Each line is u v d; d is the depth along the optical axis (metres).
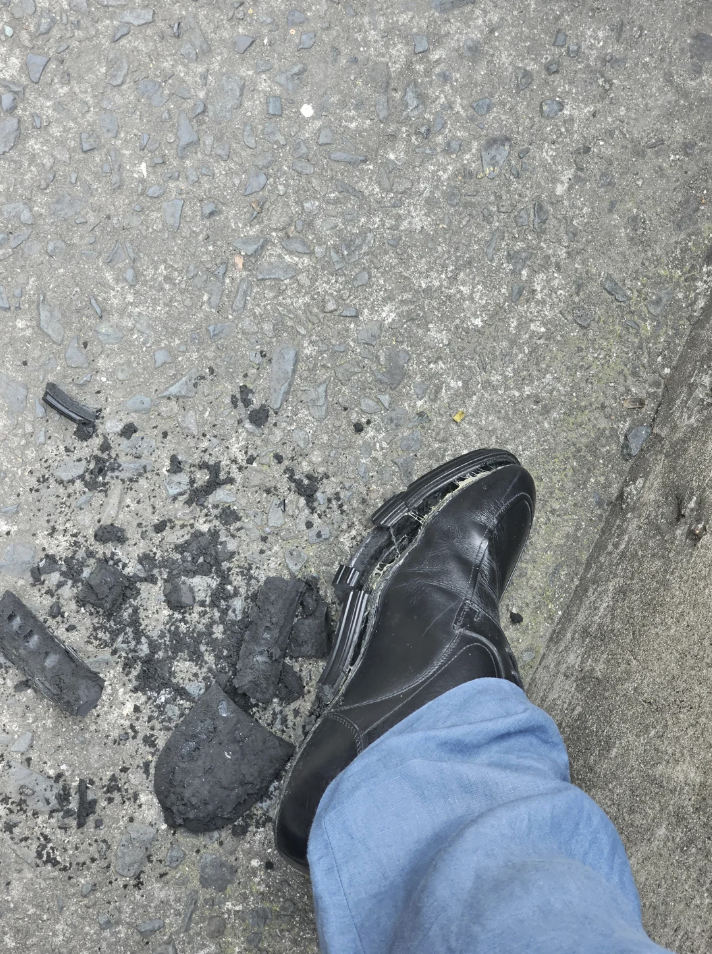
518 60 1.46
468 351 1.43
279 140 1.42
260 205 1.41
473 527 1.34
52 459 1.34
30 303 1.36
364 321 1.42
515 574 1.43
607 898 0.80
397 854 0.94
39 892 1.27
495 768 0.99
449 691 1.18
